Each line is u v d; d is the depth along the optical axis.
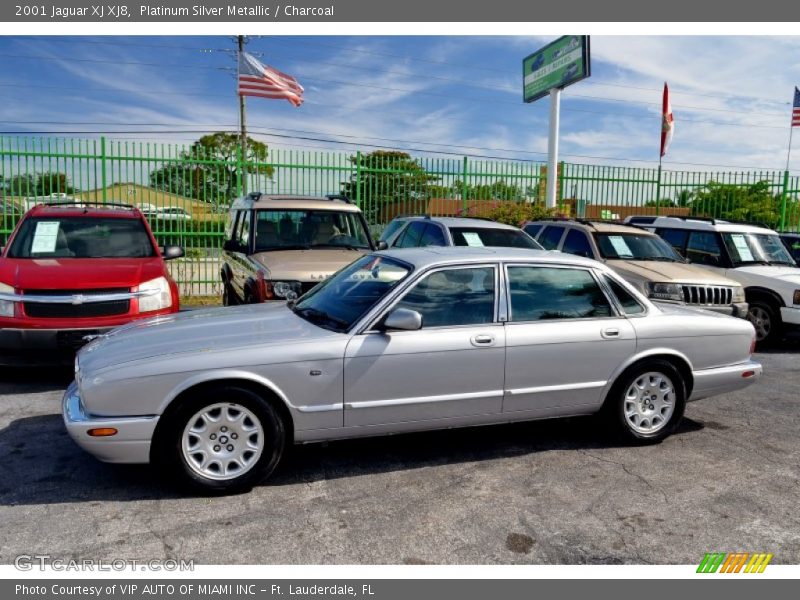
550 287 5.01
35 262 7.08
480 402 4.71
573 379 4.96
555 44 17.14
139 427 3.98
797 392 7.25
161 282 6.99
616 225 10.48
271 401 4.26
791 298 9.76
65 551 3.49
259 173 13.03
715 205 17.34
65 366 6.62
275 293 7.27
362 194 13.79
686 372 5.38
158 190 12.66
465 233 9.58
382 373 4.41
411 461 4.88
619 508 4.16
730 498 4.35
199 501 4.10
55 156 11.95
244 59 17.45
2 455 4.78
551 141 16.92
